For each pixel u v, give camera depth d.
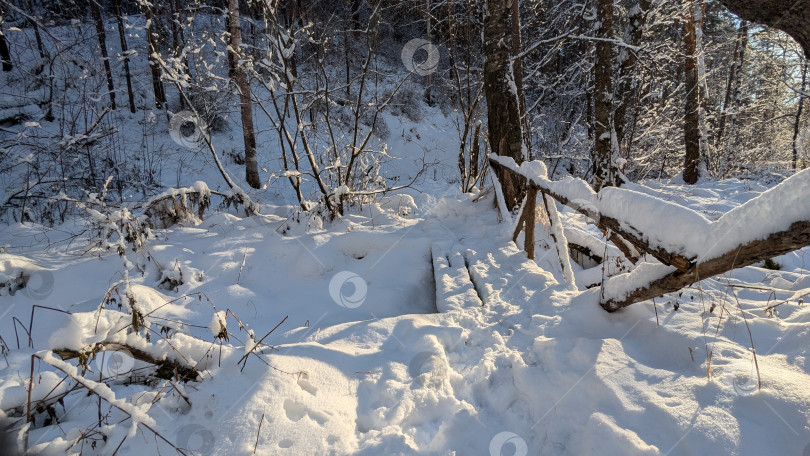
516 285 3.45
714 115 13.96
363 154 6.94
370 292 4.10
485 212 5.59
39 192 7.01
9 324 3.23
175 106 13.30
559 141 13.18
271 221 5.44
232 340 3.17
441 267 4.04
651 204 2.13
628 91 9.26
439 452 1.91
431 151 15.94
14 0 9.19
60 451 1.76
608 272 3.64
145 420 1.81
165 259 4.24
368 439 1.98
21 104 10.18
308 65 7.84
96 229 4.65
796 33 1.47
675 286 2.10
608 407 1.91
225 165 12.10
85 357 1.95
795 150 14.20
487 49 5.31
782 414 1.64
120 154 9.95
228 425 1.92
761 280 3.80
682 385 1.90
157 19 7.88
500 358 2.51
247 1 5.21
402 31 19.16
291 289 4.20
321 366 2.44
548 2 13.96
